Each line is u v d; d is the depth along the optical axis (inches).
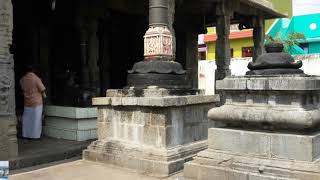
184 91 278.4
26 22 530.6
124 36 663.1
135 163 257.0
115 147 275.3
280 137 200.7
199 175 219.1
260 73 217.8
